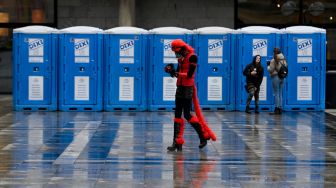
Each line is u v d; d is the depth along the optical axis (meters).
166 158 13.57
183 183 11.04
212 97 23.66
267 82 23.44
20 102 23.52
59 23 31.23
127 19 29.53
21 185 10.80
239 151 14.53
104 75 23.58
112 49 23.39
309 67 23.59
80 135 16.98
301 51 23.56
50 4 31.19
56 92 23.56
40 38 23.41
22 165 12.66
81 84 23.39
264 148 14.98
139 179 11.34
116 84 23.50
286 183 11.11
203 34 23.48
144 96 23.56
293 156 13.91
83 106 23.44
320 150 14.72
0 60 31.50
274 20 31.25
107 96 23.52
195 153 14.23
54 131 17.80
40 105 23.50
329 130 18.27
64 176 11.57
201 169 12.35
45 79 23.48
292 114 22.72
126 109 23.56
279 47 23.56
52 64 23.47
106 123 19.77
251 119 21.06
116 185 10.84
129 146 15.12
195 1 31.36
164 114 22.56
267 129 18.44
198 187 10.73
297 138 16.64
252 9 31.27
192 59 14.38
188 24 31.44
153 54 23.41
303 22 31.17
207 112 23.23
